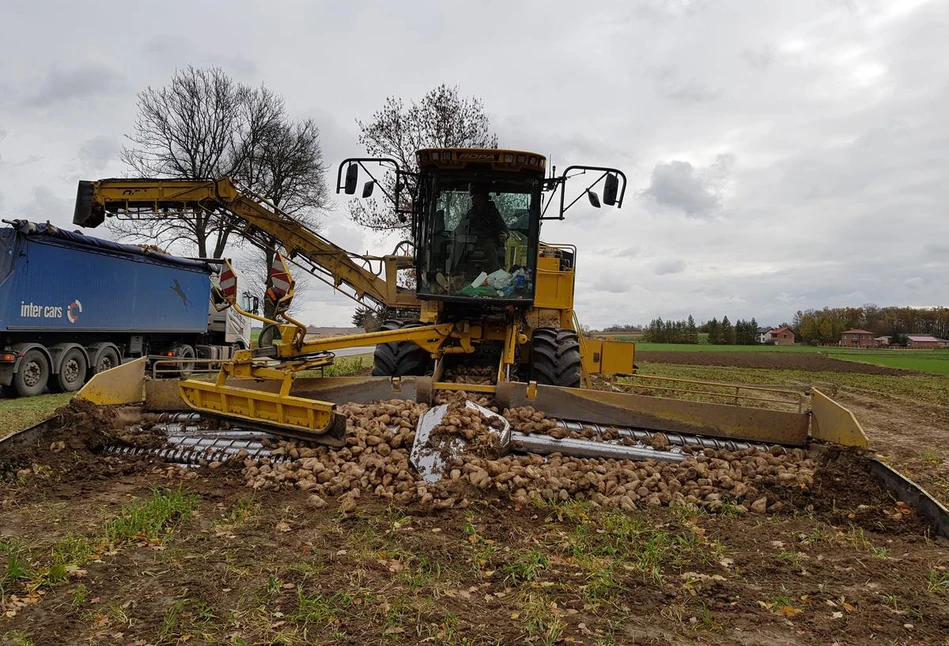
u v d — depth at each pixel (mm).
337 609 3682
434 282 9305
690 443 7090
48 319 14914
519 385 7574
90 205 12664
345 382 7730
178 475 6250
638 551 4727
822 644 3527
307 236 12914
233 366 7168
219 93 31031
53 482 6031
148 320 18812
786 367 40094
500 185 9148
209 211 12891
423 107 24953
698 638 3561
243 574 4113
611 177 8992
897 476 5840
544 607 3795
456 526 5141
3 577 3988
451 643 3387
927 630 3672
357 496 5734
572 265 12844
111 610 3613
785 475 6184
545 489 5805
